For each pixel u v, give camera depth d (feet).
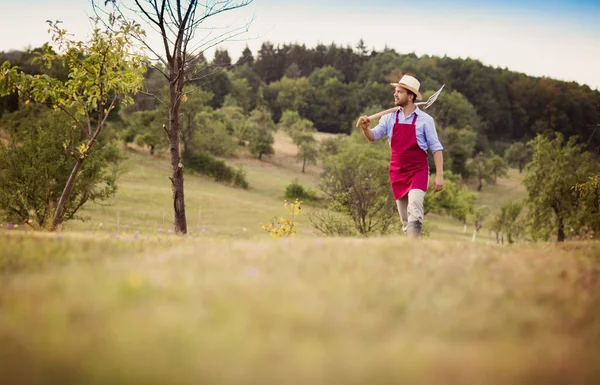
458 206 248.11
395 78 616.39
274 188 299.99
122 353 6.09
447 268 12.64
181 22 32.94
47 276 10.75
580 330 8.21
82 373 5.62
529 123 606.96
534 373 6.24
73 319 7.37
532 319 8.55
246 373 5.67
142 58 33.88
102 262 12.78
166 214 162.20
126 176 232.53
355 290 9.78
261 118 427.33
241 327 7.11
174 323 7.11
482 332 7.74
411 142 25.11
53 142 74.33
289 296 8.93
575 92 602.03
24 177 71.26
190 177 277.85
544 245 21.58
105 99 36.32
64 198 36.68
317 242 16.39
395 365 6.12
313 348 6.50
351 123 603.26
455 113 513.04
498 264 13.57
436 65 641.81
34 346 6.31
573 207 135.95
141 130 312.50
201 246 16.15
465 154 411.75
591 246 20.68
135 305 8.07
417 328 7.72
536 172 141.18
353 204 75.20
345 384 5.56
